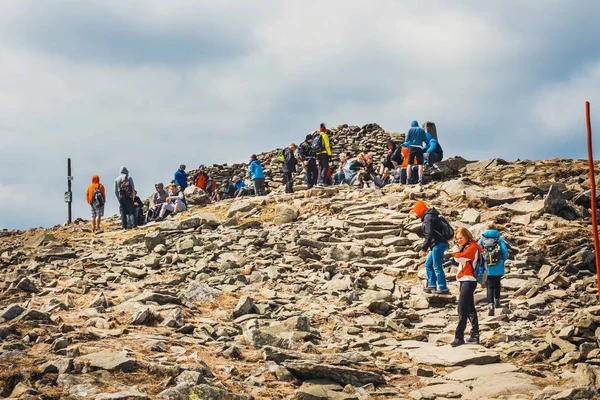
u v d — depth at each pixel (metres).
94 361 7.74
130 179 24.19
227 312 11.96
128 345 8.98
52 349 8.45
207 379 7.69
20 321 9.88
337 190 24.25
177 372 7.61
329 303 13.01
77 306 12.31
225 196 33.34
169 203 26.03
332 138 43.59
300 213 21.77
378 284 14.43
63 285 14.37
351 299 13.30
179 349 9.07
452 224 18.00
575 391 7.43
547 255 15.93
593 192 12.34
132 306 11.79
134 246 18.97
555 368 9.08
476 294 13.76
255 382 7.97
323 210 21.42
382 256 16.77
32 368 7.41
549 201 18.89
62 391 6.89
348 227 18.94
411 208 19.78
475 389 8.00
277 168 40.84
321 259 16.58
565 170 23.38
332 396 7.60
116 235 22.39
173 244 18.78
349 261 16.48
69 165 32.34
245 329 10.59
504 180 23.41
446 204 20.36
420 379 8.70
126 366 7.70
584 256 15.25
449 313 12.71
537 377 8.56
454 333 11.34
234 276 14.71
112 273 15.47
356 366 8.90
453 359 9.38
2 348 8.28
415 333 11.33
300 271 15.44
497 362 9.41
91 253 18.56
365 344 10.24
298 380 8.29
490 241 12.49
